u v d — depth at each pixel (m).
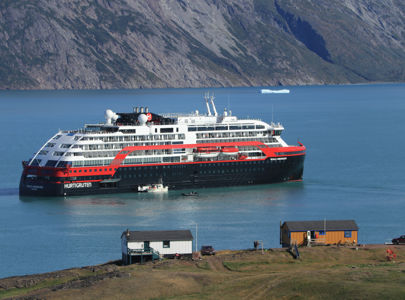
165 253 163.25
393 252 161.25
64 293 137.12
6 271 167.75
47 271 167.62
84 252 182.62
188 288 138.50
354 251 161.62
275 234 196.75
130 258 161.75
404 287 129.62
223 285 138.75
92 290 137.88
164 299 133.75
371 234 195.88
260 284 137.50
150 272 148.38
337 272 141.50
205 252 164.62
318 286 133.25
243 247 183.00
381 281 134.38
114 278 144.25
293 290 133.38
